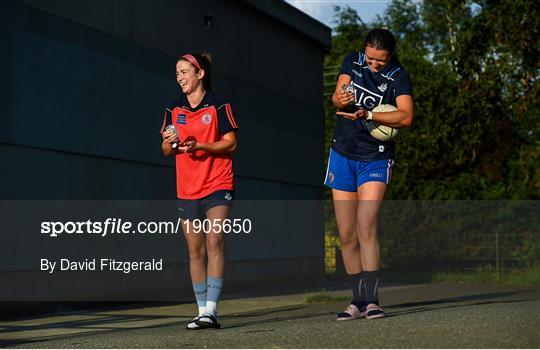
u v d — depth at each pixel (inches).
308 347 176.1
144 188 475.2
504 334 184.4
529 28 661.3
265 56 641.0
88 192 426.3
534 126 947.3
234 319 298.0
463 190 878.4
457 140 733.9
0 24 370.3
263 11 626.8
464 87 703.1
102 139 438.9
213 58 566.3
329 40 740.0
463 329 191.6
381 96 253.0
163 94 499.5
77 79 421.1
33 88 389.4
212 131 251.6
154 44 493.4
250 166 607.2
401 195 947.3
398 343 175.8
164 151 252.7
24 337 268.4
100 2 444.1
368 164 254.1
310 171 708.7
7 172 371.9
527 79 681.0
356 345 175.6
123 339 209.5
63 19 412.8
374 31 252.8
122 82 459.2
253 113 617.0
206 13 556.4
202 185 249.3
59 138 405.4
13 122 375.6
